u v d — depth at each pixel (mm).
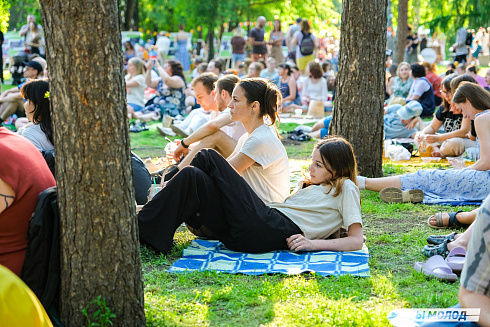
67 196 3047
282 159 5066
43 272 3199
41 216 3146
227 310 3580
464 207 6031
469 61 20953
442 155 8609
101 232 3047
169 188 4523
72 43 2896
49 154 4613
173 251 4750
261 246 4586
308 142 10695
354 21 7145
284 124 13062
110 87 2963
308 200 4742
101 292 3088
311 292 3803
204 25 26656
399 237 5098
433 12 21672
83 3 2873
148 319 3354
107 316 3078
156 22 29469
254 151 4941
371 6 7094
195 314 3508
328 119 10453
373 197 6516
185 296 3779
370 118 7227
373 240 5016
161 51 22016
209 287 3955
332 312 3477
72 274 3092
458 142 8406
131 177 3121
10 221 3297
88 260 3066
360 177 6523
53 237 3164
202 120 9062
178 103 13711
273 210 4703
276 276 4141
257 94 5012
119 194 3053
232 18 26062
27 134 4906
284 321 3414
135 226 3154
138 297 3180
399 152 8719
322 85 15086
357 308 3545
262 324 3385
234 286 3924
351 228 4586
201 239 5051
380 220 5691
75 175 3004
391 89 14258
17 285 2635
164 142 10602
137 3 28375
